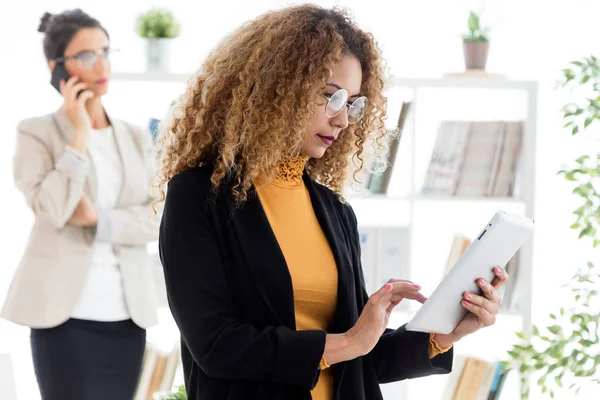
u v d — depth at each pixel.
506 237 1.92
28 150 3.79
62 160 3.70
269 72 1.96
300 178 2.08
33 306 3.70
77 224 3.76
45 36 3.89
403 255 4.37
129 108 4.62
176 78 4.25
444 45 4.72
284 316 1.88
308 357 1.80
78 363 3.71
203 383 1.92
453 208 4.62
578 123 4.65
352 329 1.85
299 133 1.97
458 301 1.99
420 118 4.59
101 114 3.96
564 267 4.66
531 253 4.27
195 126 2.01
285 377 1.80
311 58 1.95
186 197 1.90
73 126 3.84
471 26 4.36
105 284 3.78
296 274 1.95
